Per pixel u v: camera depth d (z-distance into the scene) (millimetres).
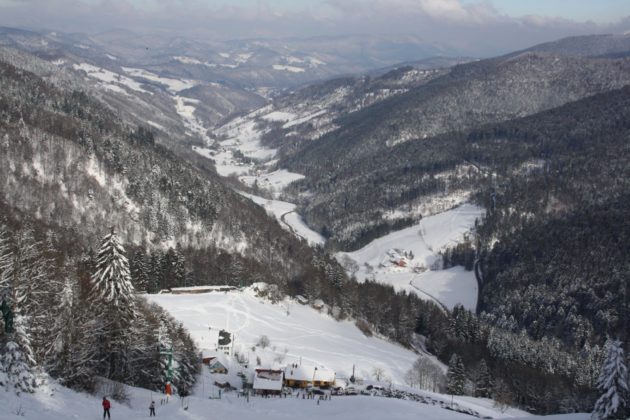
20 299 75188
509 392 156250
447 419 90688
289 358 155500
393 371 166750
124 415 68750
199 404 83562
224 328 168125
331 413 90875
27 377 65312
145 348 97125
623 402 81938
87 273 106188
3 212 179875
